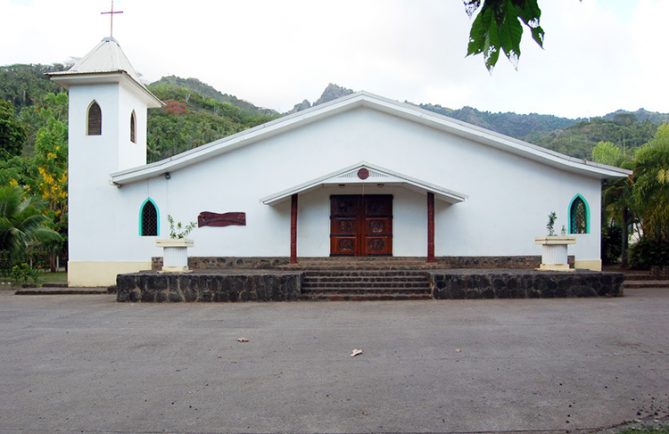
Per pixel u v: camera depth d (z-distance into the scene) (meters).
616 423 4.96
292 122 17.14
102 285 17.45
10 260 19.53
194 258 17.55
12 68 82.12
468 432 4.79
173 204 17.59
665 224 20.02
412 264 15.96
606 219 24.16
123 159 18.03
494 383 6.17
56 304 13.73
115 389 6.14
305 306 12.59
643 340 8.33
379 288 14.02
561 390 5.90
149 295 13.74
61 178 26.28
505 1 2.79
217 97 117.12
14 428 4.98
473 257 17.31
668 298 13.34
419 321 10.25
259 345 8.33
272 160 17.67
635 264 21.20
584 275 13.59
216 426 4.97
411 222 17.58
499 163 17.45
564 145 51.28
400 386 6.09
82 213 17.59
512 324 9.77
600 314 10.79
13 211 20.19
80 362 7.42
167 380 6.47
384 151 17.58
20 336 9.33
